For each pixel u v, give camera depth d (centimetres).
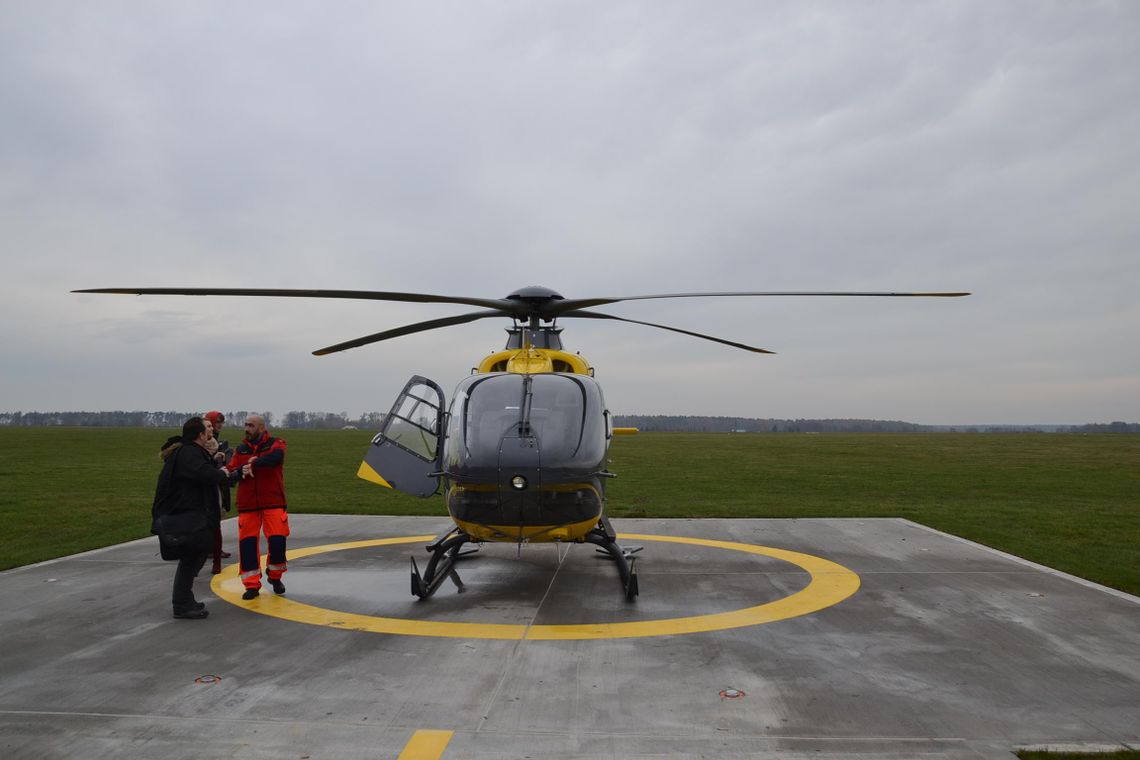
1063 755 368
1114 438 6950
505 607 668
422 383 798
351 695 447
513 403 670
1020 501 1545
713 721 408
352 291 731
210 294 725
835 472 2378
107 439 5097
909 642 555
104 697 442
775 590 728
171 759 362
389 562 879
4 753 366
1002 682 469
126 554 905
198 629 592
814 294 790
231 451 807
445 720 410
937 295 782
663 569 833
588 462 642
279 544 707
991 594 706
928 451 3894
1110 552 927
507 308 817
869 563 858
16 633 578
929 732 394
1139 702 437
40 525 1155
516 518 635
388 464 785
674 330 855
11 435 5712
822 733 393
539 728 399
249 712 420
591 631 588
